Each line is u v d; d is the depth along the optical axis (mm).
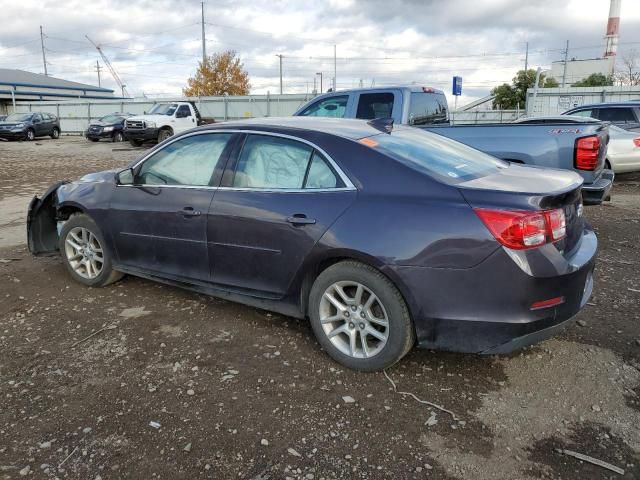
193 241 4090
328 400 3127
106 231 4688
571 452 2680
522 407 3062
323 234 3389
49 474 2527
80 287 4984
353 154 3471
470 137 6844
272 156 3789
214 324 4156
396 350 3268
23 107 40625
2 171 15195
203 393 3195
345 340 3549
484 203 3004
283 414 2994
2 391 3219
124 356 3648
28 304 4578
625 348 3730
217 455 2658
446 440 2779
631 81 58281
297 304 3707
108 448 2709
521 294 2947
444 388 3254
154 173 4422
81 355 3664
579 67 60219
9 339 3906
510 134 6586
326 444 2746
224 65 53375
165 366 3516
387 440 2777
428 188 3197
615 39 62812
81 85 61062
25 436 2803
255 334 3982
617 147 11641
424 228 3084
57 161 18453
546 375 3391
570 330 4016
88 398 3145
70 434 2818
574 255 3250
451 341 3127
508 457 2654
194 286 4258
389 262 3139
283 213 3576
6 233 7332
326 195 3461
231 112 32344
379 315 3389
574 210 3322
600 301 4590
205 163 4113
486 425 2904
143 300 4656
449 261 3023
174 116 25172
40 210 5336
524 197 2969
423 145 3844
